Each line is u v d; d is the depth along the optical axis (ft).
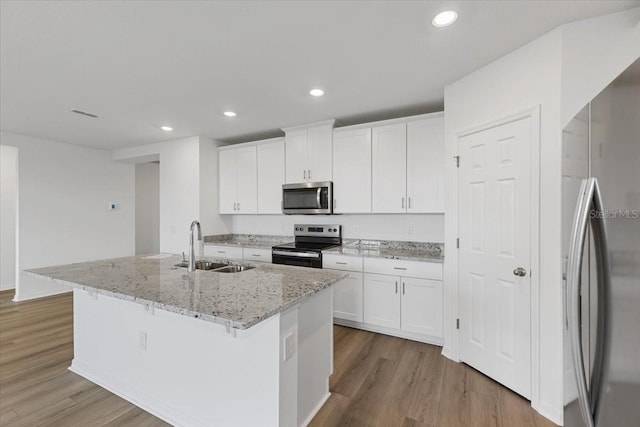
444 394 6.83
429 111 10.81
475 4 5.25
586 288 3.40
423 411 6.28
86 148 16.42
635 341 2.71
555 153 5.88
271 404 4.97
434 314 9.24
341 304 10.78
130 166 18.51
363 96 9.41
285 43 6.48
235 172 14.44
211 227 14.74
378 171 10.94
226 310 4.44
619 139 2.91
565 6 5.30
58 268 7.66
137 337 6.61
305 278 6.54
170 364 6.11
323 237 13.21
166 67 7.52
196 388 5.79
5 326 11.05
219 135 14.17
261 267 7.92
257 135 14.20
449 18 5.63
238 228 15.87
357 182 11.32
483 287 7.50
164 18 5.62
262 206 13.60
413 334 9.70
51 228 15.06
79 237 16.10
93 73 7.81
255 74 7.91
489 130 7.29
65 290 15.61
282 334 4.97
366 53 6.88
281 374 4.96
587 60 5.63
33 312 12.57
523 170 6.49
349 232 12.77
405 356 8.63
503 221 6.96
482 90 7.48
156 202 22.75
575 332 3.47
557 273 5.86
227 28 5.95
